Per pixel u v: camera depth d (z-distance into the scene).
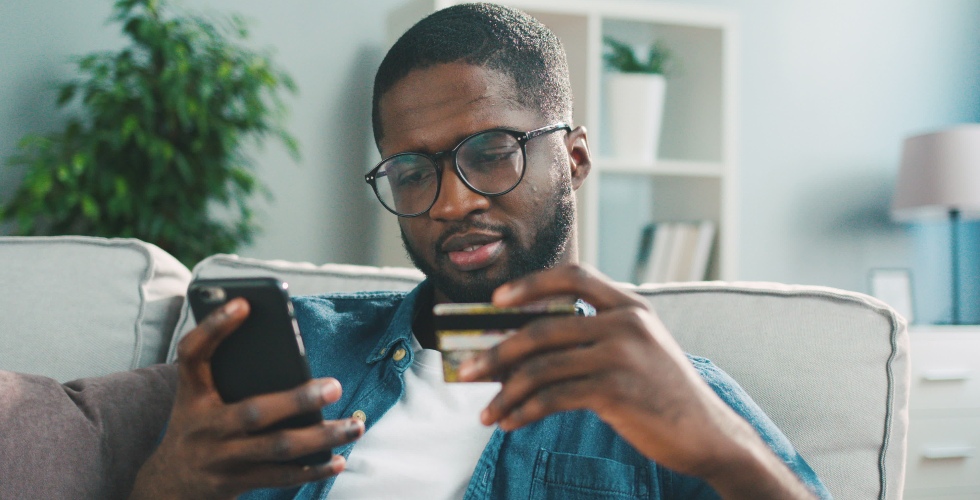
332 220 2.82
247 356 0.63
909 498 2.17
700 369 0.86
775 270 3.12
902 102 3.23
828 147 3.17
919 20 3.25
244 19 2.72
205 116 2.33
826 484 0.96
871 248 3.20
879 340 1.00
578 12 2.55
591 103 2.58
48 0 2.58
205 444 0.62
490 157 0.86
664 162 2.66
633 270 3.03
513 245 0.87
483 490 0.83
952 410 2.20
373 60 2.85
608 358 0.50
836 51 3.18
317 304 1.06
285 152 2.78
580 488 0.81
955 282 2.81
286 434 0.60
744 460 0.54
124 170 2.36
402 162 0.89
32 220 2.26
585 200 2.62
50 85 2.58
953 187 2.64
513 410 0.53
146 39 2.34
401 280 1.28
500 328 0.58
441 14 0.95
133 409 0.98
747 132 3.09
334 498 0.88
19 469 0.84
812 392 0.99
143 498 0.67
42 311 1.16
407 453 0.89
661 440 0.52
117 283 1.20
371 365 0.97
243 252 2.75
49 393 0.92
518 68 0.90
